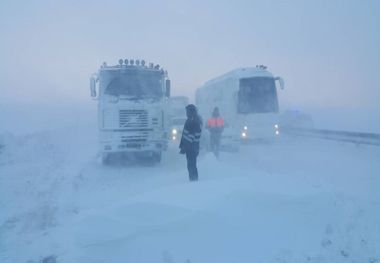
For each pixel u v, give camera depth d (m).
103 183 10.19
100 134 12.55
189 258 4.91
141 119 12.60
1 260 5.56
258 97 18.58
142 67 12.87
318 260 4.86
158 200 5.82
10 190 9.89
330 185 7.38
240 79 18.52
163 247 5.05
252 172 8.21
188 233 5.18
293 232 5.40
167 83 13.13
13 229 6.93
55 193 9.27
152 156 13.81
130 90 12.68
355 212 6.03
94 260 5.06
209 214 5.31
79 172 11.91
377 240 5.26
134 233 5.26
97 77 12.70
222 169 8.41
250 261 4.87
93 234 5.43
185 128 7.74
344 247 5.13
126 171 12.02
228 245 5.08
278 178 7.48
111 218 5.58
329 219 5.77
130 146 12.54
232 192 5.81
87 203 8.04
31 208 8.10
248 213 5.53
